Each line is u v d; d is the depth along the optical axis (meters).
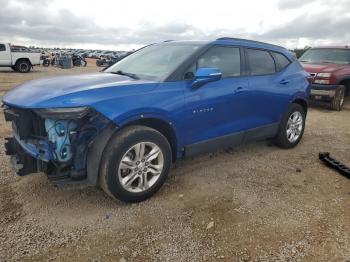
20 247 2.91
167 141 3.78
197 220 3.39
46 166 3.34
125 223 3.31
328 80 9.45
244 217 3.46
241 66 4.74
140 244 3.00
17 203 3.61
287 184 4.30
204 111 4.13
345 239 3.12
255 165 4.93
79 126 3.27
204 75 3.80
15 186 3.98
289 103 5.51
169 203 3.71
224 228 3.26
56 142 3.22
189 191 4.01
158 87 3.71
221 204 3.72
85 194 3.85
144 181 3.67
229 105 4.45
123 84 3.55
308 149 5.82
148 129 3.58
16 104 3.29
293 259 2.84
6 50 22.27
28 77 18.77
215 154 5.35
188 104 3.93
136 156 3.54
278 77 5.30
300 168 4.88
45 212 3.46
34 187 3.97
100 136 3.32
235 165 4.90
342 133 7.07
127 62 4.74
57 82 3.67
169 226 3.28
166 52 4.47
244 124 4.79
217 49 4.43
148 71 4.16
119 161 3.39
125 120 3.39
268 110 5.16
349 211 3.64
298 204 3.77
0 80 16.34
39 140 3.29
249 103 4.77
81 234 3.12
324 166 5.00
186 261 2.79
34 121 3.30
